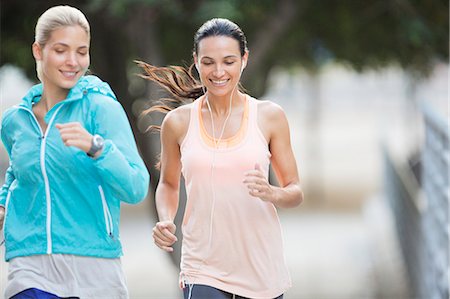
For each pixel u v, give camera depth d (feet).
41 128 28.66
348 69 95.91
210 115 30.96
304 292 86.74
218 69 30.12
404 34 73.82
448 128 43.21
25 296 27.99
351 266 98.37
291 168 31.37
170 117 31.50
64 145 28.02
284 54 94.27
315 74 124.57
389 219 106.01
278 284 30.86
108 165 27.09
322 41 87.30
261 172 29.22
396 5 74.02
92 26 76.84
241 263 30.55
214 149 30.45
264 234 30.53
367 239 110.63
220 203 30.30
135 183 27.71
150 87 67.56
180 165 32.53
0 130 29.32
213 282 30.50
